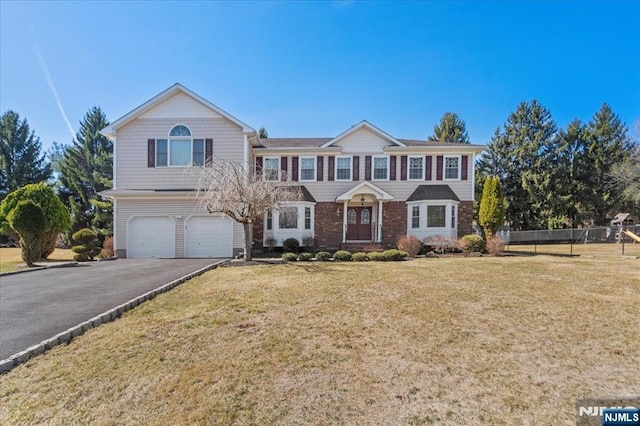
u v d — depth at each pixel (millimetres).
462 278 8547
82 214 27641
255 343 4203
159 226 15445
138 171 15836
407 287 7438
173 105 16000
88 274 9828
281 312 5566
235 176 12133
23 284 8289
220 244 15477
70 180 27562
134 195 15109
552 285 7609
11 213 12336
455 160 17641
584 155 28312
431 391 3021
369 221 17750
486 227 16531
